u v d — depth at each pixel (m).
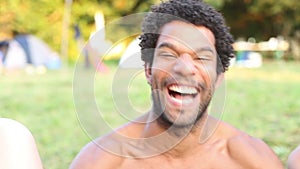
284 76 13.66
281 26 22.31
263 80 12.22
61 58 18.56
